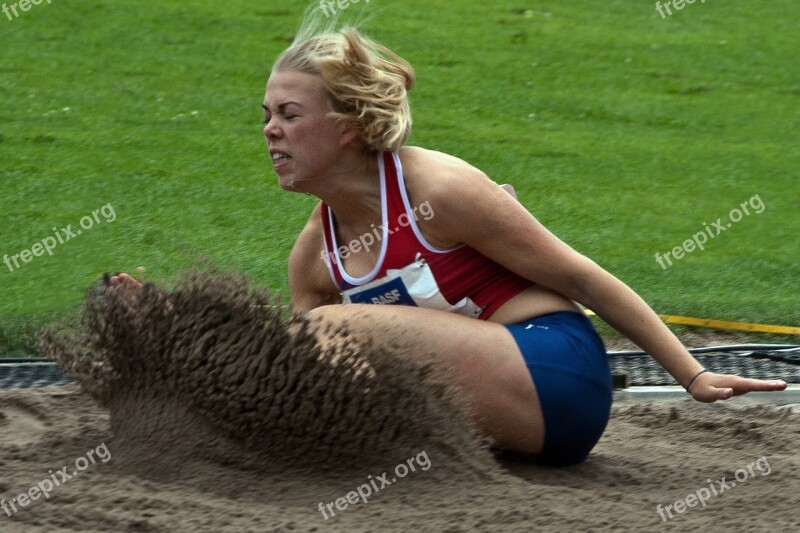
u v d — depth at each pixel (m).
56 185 36.50
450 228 13.73
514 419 13.91
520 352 13.84
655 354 14.37
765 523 12.48
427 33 59.72
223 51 54.00
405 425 13.23
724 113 51.91
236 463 13.21
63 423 16.39
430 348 13.45
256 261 29.89
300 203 36.06
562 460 14.76
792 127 50.47
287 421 13.00
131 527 11.65
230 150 41.62
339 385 12.91
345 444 13.18
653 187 41.38
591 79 55.19
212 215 34.44
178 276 13.75
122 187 36.69
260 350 13.05
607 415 14.76
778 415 19.19
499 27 62.12
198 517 11.94
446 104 49.78
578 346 14.24
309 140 13.78
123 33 55.38
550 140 46.38
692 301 28.80
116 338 13.65
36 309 26.06
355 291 14.25
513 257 13.89
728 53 60.97
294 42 14.65
